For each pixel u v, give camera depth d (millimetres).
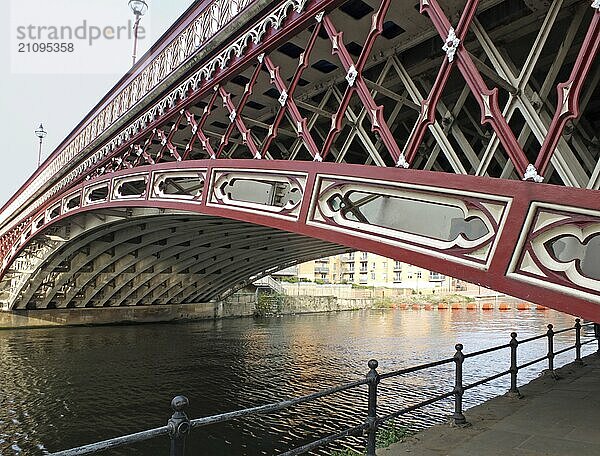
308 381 16141
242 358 20547
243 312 43438
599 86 8484
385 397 13297
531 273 4754
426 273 92125
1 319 28594
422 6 5863
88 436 11023
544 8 6297
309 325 36438
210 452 9742
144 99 12852
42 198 23766
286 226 7758
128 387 15344
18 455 9930
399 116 10133
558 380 8977
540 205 4730
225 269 33688
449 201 5539
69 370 17812
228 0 9664
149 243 25891
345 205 6875
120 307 32625
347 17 7445
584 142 8422
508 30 6895
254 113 11742
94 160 17109
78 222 21391
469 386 6645
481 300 75625
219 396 14250
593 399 7594
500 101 8969
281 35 7934
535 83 7227
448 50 5539
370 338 27641
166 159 16406
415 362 19297
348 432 4676
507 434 5941
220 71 9648
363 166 6480
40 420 12102
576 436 5840
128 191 18375
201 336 28062
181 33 11609
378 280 93500
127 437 2875
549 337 9422
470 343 25078
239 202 9070
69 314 30609
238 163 8953
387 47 7926
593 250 4738
